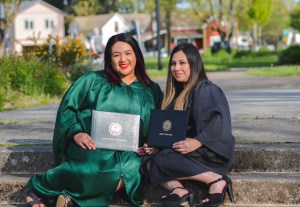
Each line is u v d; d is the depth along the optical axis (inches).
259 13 2578.7
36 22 2728.8
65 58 677.3
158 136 203.2
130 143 206.7
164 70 1043.9
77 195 202.4
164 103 210.2
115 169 203.0
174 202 195.2
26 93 540.1
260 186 207.8
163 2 2576.3
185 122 200.7
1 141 260.1
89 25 2874.0
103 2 3255.4
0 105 473.4
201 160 200.7
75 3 3186.5
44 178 205.8
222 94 204.5
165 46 3125.0
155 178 202.8
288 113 328.8
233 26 2298.2
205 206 197.8
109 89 212.7
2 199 219.5
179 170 199.8
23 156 232.8
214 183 198.2
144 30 3127.5
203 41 3253.0
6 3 1571.1
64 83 610.5
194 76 205.8
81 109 214.8
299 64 1200.2
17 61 580.1
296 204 207.2
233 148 201.6
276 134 259.3
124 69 214.1
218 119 199.3
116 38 215.2
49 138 267.6
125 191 207.6
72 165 203.9
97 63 713.6
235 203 209.0
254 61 1533.0
